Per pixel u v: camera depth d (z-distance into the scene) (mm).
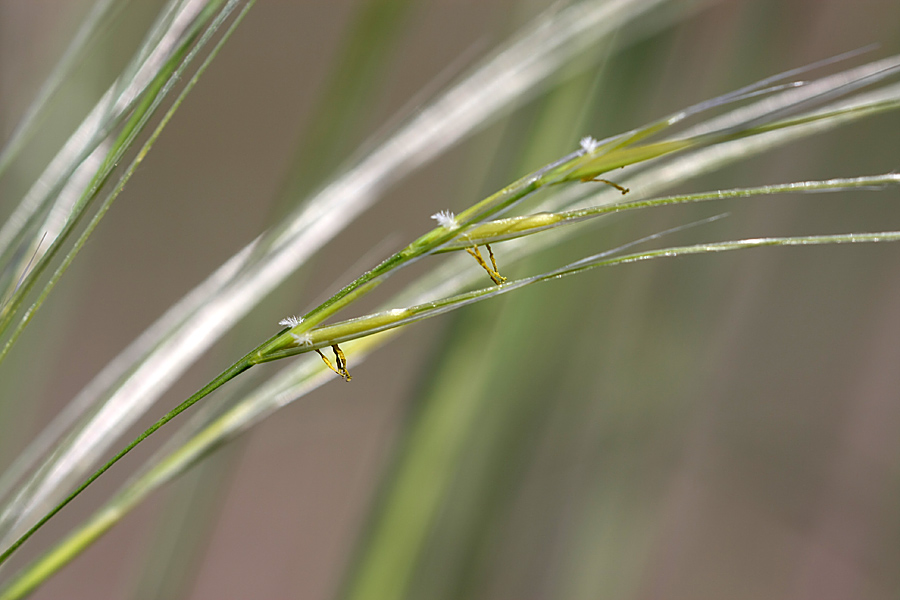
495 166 726
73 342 1676
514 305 722
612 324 839
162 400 1662
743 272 1081
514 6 762
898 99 514
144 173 1777
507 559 850
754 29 812
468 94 578
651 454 872
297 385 555
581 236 806
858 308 1108
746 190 503
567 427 840
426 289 567
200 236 1830
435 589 733
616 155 506
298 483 1812
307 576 1779
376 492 683
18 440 703
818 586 1286
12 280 536
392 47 734
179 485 764
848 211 1037
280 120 1859
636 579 846
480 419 750
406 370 1820
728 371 1131
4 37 685
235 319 562
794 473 1170
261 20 1838
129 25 677
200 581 1764
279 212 716
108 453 1290
